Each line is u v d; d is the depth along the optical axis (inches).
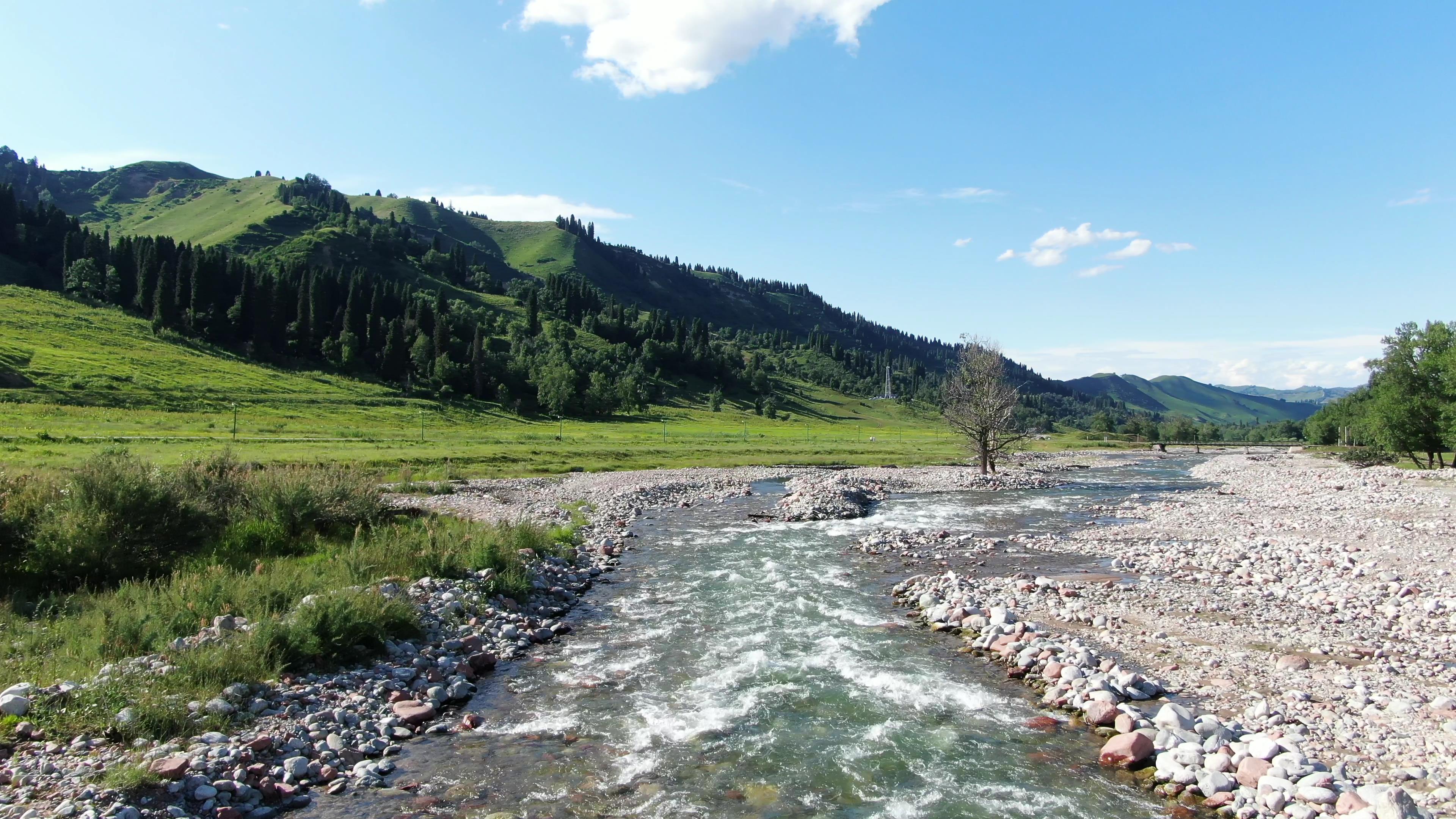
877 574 935.0
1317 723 436.8
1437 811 333.4
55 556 674.2
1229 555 963.3
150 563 729.0
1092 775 401.7
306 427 3782.0
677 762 422.9
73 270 6072.8
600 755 431.2
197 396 4163.4
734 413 7647.6
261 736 415.5
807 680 555.2
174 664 480.4
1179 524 1320.1
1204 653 578.9
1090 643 611.5
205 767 376.5
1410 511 1333.7
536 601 762.2
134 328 5413.4
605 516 1413.6
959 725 470.0
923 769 412.2
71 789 341.1
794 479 2234.3
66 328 4970.5
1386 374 2664.9
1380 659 554.3
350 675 525.0
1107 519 1445.6
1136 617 686.5
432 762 419.8
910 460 3174.2
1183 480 2444.6
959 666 582.6
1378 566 864.3
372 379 5718.5
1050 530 1298.0
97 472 730.2
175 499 780.6
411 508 1180.5
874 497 1891.0
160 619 546.0
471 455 2486.5
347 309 6166.3
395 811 362.9
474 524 1017.5
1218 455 4586.6
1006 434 2529.5
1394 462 2974.9
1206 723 430.6
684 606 779.4
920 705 503.5
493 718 486.9
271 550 844.0
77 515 690.8
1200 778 376.2
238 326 5797.2
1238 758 390.0
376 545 804.6
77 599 606.9
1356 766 381.7
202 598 600.1
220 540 832.3
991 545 1113.4
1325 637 615.2
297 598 630.5
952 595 781.3
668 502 1715.1
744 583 884.6
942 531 1232.2
